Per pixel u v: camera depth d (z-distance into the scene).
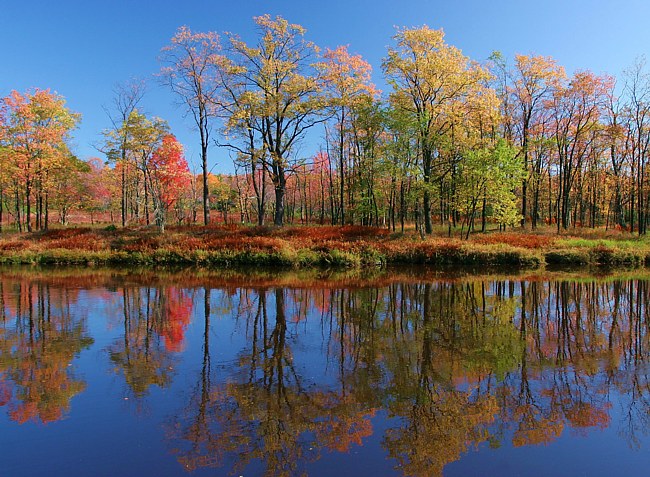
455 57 25.83
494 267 21.39
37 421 5.37
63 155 29.78
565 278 17.83
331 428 5.28
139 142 25.58
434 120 27.28
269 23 26.12
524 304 12.61
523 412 5.75
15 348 8.33
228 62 26.41
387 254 22.36
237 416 5.57
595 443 4.96
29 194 28.41
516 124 31.38
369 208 29.41
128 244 23.86
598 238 26.95
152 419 5.45
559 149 30.33
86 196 36.22
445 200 30.77
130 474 4.26
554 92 28.83
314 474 4.29
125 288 15.16
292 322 10.52
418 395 6.27
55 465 4.41
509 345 8.65
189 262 22.09
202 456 4.60
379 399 6.15
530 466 4.47
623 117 30.33
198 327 10.02
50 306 12.12
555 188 41.97
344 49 27.22
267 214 50.62
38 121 28.11
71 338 9.03
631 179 31.61
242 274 19.02
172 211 41.81
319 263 21.80
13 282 16.38
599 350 8.32
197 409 5.75
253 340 8.98
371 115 27.16
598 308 12.05
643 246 23.61
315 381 6.77
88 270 20.16
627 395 6.27
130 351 8.20
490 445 4.91
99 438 4.97
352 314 11.39
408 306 12.38
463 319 10.85
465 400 6.11
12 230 33.59
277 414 5.62
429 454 4.70
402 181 26.44
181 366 7.39
